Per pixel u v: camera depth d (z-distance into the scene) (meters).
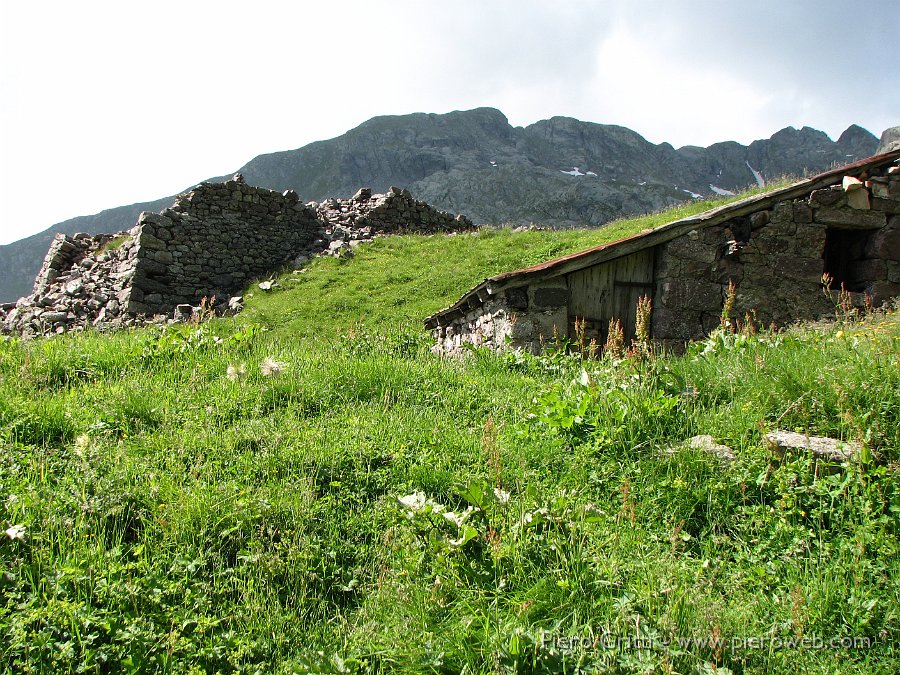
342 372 6.50
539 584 3.14
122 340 8.67
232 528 3.76
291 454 4.65
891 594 3.13
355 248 21.83
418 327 14.73
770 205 10.70
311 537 3.79
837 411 4.49
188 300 19.70
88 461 4.32
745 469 4.13
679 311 10.28
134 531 3.83
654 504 4.04
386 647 2.97
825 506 3.78
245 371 6.43
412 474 4.45
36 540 3.48
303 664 2.86
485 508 3.69
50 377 6.75
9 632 2.85
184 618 3.16
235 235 21.39
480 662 2.79
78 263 22.19
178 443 4.81
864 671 2.80
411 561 3.52
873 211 10.91
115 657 2.88
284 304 17.59
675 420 4.88
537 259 18.27
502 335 9.95
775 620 3.05
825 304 10.69
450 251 20.83
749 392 5.14
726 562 3.56
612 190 157.25
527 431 5.08
